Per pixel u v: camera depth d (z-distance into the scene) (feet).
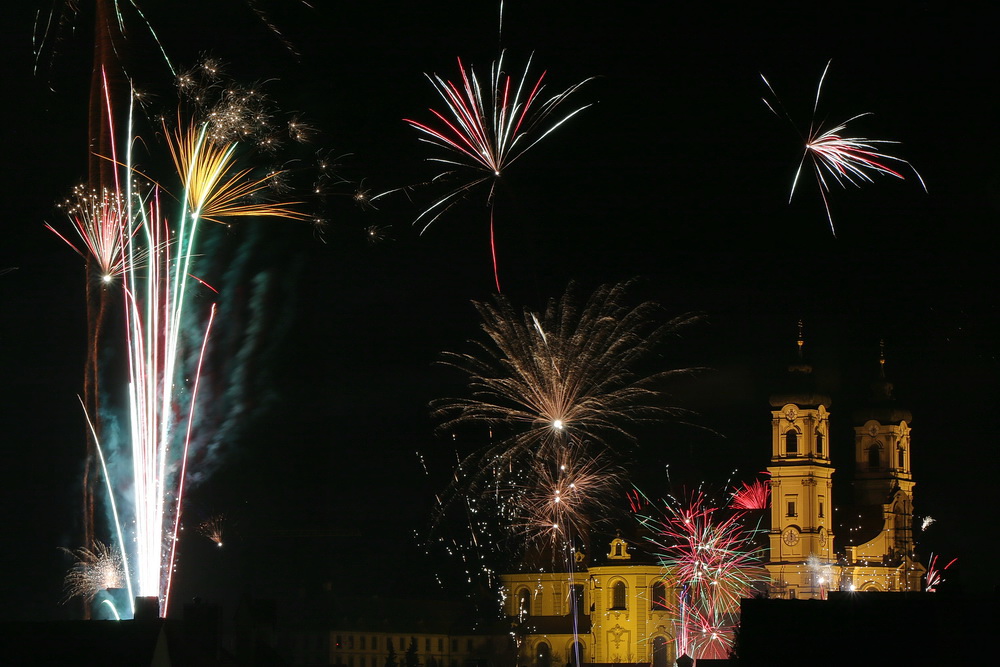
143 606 133.28
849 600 138.31
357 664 577.43
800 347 595.47
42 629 122.72
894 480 616.39
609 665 565.12
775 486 588.50
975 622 133.18
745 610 140.15
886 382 625.41
